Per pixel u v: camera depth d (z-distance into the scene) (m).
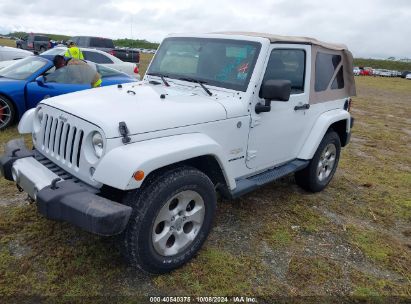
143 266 2.84
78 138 2.84
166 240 2.94
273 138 4.00
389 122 11.31
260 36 3.76
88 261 3.12
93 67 7.64
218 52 3.85
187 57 4.05
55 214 2.60
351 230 4.08
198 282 3.00
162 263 2.94
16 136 6.27
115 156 2.59
